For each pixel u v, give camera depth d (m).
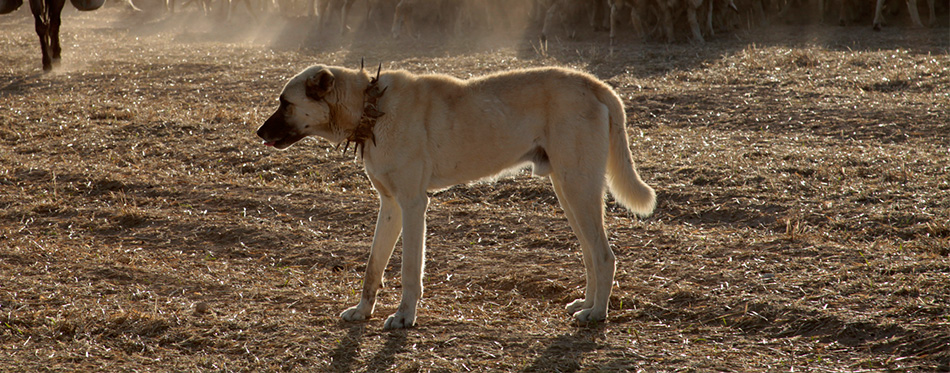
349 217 23.86
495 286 18.52
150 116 37.97
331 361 14.27
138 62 58.34
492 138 15.59
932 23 63.66
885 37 60.16
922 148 28.95
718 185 25.58
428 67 53.56
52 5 54.41
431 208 24.66
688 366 13.68
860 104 36.56
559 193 16.55
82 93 45.66
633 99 40.19
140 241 22.09
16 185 27.64
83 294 17.78
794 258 18.83
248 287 18.50
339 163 29.69
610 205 24.61
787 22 71.44
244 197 25.81
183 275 19.19
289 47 68.69
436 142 15.46
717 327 15.62
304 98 15.30
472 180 16.28
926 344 13.85
